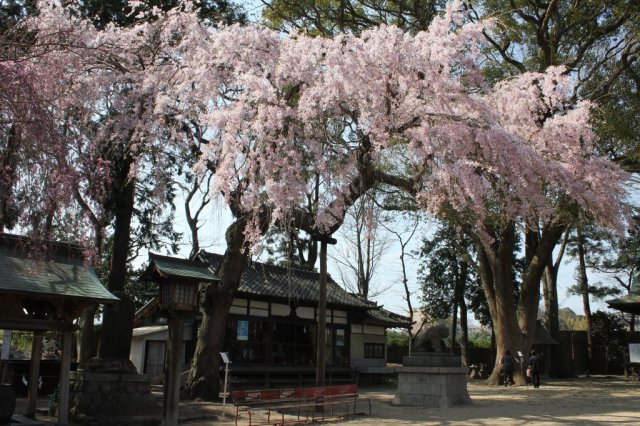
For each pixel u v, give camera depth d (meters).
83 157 6.34
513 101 12.37
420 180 11.66
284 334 19.61
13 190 5.80
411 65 9.91
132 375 10.59
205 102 10.82
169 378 8.85
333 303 20.80
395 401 13.91
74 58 9.27
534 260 22.33
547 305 30.50
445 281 32.22
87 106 10.31
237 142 9.51
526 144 10.99
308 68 9.93
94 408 9.96
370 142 10.30
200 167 9.91
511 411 12.13
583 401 14.60
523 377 21.55
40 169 5.80
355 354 22.92
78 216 6.50
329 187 9.91
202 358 13.14
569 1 18.97
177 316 9.07
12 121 5.53
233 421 10.47
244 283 18.69
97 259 6.84
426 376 13.57
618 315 32.31
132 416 10.00
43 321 8.52
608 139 17.14
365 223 11.04
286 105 10.19
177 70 11.35
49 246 7.08
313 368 19.53
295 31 10.98
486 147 10.34
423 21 17.22
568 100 12.70
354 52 9.76
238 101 10.10
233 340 17.72
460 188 10.75
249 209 10.07
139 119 11.11
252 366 17.64
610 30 18.19
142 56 11.91
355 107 10.41
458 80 10.87
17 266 8.30
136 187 12.20
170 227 19.58
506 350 22.00
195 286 9.27
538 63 20.62
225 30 10.58
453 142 10.21
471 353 32.94
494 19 10.38
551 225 19.31
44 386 16.44
